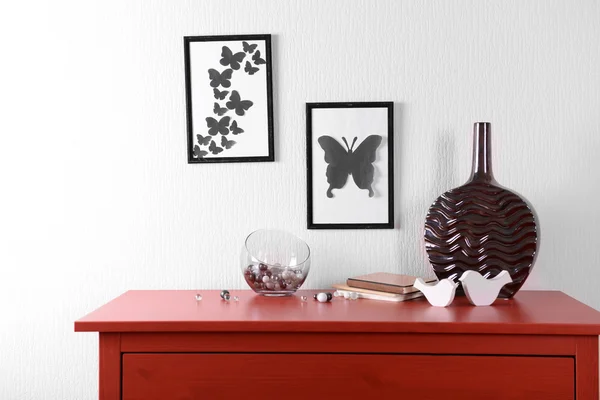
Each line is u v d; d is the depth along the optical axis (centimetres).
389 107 202
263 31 205
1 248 209
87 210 209
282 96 206
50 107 208
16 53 208
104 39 207
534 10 201
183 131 207
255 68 205
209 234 208
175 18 206
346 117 204
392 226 204
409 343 160
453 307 175
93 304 209
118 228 209
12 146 209
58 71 208
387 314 166
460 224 186
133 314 168
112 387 163
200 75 206
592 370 155
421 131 204
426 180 204
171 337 163
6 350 210
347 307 176
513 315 164
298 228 207
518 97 202
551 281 203
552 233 203
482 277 175
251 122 206
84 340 210
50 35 208
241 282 208
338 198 205
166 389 163
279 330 159
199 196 208
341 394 162
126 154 208
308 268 194
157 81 207
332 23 204
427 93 203
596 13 200
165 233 208
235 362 163
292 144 206
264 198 207
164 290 206
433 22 203
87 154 208
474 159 190
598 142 201
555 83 201
